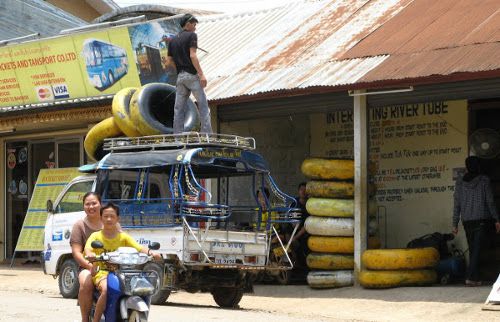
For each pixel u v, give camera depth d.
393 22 19.52
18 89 23.25
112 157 15.52
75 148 24.11
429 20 18.72
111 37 21.34
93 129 18.19
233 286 15.22
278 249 18.70
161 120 17.56
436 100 16.78
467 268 18.22
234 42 22.45
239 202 20.98
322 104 18.47
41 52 22.50
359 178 17.53
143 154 15.11
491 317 13.97
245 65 20.50
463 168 19.77
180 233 14.41
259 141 21.62
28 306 14.13
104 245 10.11
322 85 17.50
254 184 16.14
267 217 15.70
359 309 15.48
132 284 9.48
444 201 20.05
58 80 22.41
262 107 19.42
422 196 20.44
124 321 9.46
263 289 18.50
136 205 15.08
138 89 17.48
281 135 22.12
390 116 21.08
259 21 23.44
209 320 12.59
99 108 22.02
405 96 17.17
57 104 22.52
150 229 14.80
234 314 13.77
